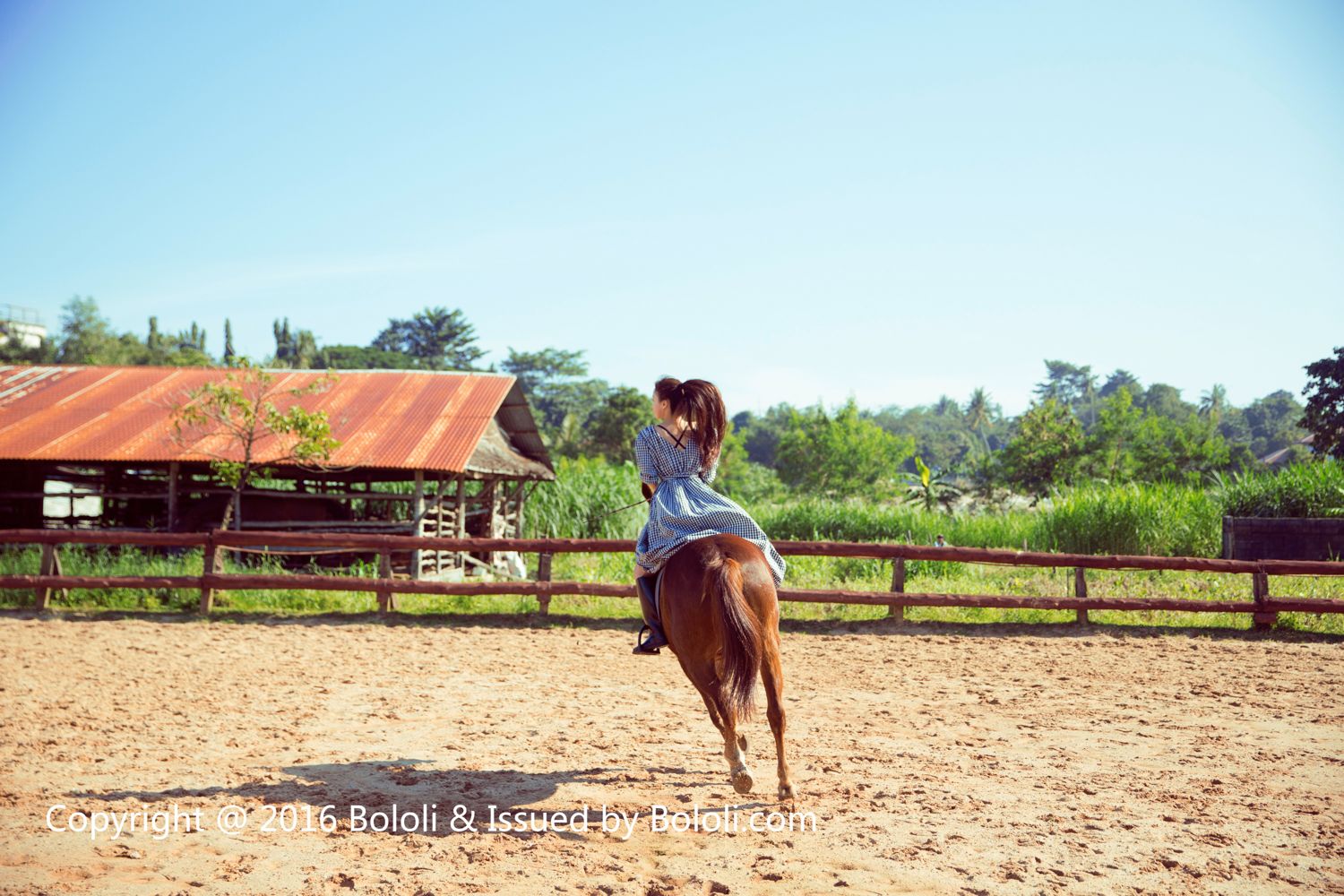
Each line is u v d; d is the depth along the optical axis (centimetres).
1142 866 452
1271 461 9225
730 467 6262
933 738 708
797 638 1177
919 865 454
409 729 726
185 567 1480
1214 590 1404
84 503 2553
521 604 1366
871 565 1820
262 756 646
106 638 1123
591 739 700
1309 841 487
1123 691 881
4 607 1320
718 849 476
